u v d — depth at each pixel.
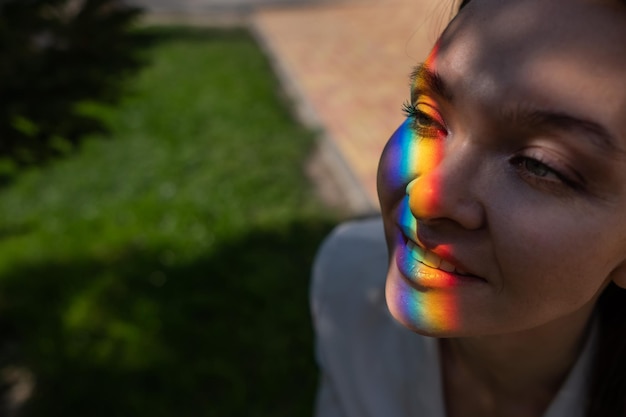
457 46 0.61
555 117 0.55
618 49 0.56
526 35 0.58
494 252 0.61
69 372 2.86
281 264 3.55
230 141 5.07
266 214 4.09
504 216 0.59
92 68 4.47
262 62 7.10
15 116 3.09
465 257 0.62
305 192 4.41
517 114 0.56
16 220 4.08
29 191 4.37
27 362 2.96
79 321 3.11
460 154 0.60
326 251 1.21
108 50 5.14
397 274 0.70
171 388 2.79
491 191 0.59
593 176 0.56
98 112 4.09
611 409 0.91
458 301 0.65
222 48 7.62
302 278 3.45
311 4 9.75
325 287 1.19
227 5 9.84
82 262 3.60
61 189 4.39
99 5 4.85
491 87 0.58
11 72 3.24
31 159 3.27
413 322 0.68
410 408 1.06
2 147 3.14
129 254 3.66
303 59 7.28
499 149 0.59
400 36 8.05
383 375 1.09
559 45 0.56
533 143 0.57
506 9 0.60
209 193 4.32
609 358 0.89
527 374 0.91
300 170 4.71
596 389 0.91
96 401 2.73
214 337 3.03
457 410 1.03
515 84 0.57
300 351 2.98
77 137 3.75
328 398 1.25
